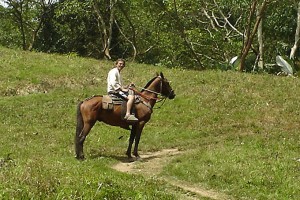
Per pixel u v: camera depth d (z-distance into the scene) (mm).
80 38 46969
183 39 40719
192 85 25250
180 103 22891
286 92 23656
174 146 17688
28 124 19703
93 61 30891
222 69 32375
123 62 15156
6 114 20609
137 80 26531
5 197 7965
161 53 46531
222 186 12133
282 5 38000
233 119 20953
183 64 44125
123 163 14930
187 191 11773
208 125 20516
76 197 8312
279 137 17641
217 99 23000
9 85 24750
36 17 48938
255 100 22828
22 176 9117
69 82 25859
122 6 40812
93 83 26234
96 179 9508
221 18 43781
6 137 17281
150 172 13773
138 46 46281
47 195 8305
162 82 15953
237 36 42312
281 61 31094
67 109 21859
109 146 17297
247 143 16641
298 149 15766
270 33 40219
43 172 9570
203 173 12945
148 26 42781
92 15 43688
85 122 14742
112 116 14984
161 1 39250
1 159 11352
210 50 43344
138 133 15367
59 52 47875
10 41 53719
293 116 20781
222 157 14438
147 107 15445
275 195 11422
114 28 44781
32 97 23016
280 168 13172
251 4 32062
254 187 11930
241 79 25594
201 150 15617
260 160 13977
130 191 9484
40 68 27422
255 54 36344
